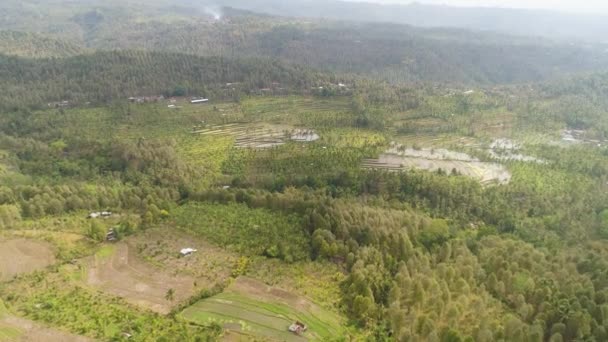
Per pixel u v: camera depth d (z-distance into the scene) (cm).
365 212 15262
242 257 13225
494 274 11831
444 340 9462
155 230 14838
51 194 16625
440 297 10569
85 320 10250
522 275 11719
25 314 10381
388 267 12444
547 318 10294
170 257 13200
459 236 14638
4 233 14225
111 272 12400
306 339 9962
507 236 15600
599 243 14875
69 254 13150
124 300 11150
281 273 12450
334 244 13288
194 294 11406
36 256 13000
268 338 9931
